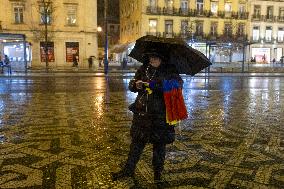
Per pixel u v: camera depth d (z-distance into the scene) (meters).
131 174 3.95
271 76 29.05
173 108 3.69
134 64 42.25
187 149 5.29
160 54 3.68
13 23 38.69
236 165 4.55
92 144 5.45
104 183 3.87
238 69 40.06
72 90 14.68
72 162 4.55
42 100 10.88
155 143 3.86
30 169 4.26
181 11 50.28
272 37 56.53
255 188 3.79
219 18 52.50
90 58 37.91
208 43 34.91
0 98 11.39
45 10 34.53
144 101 3.76
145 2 48.75
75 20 40.53
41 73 28.56
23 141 5.59
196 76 26.97
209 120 7.73
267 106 10.16
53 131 6.34
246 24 54.28
